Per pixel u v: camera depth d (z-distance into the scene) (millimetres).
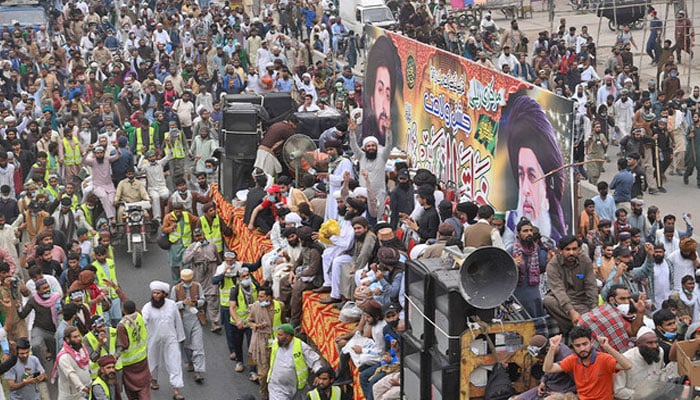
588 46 33750
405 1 40469
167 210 22375
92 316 17656
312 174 20625
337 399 15055
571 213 15297
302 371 15914
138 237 22766
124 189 23469
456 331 12609
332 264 16766
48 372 18188
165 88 32094
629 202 21906
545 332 12875
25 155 26062
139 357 16500
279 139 21734
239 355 18453
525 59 33375
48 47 40344
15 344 16781
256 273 18734
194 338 17828
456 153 18953
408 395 13656
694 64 35938
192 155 26047
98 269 18844
